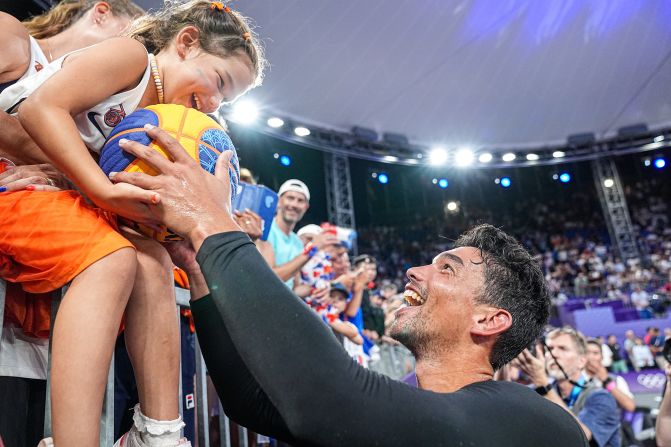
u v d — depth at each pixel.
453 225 19.80
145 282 1.27
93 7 2.06
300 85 10.52
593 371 4.43
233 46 1.40
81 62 1.19
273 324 1.06
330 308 3.28
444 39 10.12
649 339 11.41
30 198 1.18
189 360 2.21
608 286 14.20
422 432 1.07
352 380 1.07
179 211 1.12
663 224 18.05
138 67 1.28
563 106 12.56
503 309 1.43
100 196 1.10
